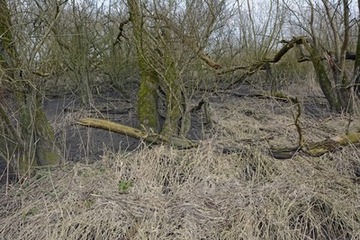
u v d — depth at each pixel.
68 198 2.98
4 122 3.21
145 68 4.15
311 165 3.64
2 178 3.51
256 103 5.86
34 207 2.97
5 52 3.18
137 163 3.48
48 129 3.62
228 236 2.64
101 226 2.70
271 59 5.96
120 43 5.91
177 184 3.26
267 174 3.41
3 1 3.15
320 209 2.95
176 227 2.71
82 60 5.33
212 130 4.40
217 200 3.00
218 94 5.88
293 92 6.89
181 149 3.70
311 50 5.71
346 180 3.45
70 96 5.77
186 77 4.05
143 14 3.50
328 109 5.79
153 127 4.04
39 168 3.51
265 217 2.80
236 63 6.07
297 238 2.70
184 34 3.53
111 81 6.20
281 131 4.62
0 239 2.71
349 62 6.58
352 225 2.81
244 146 3.78
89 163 3.69
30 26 3.44
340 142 3.63
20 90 3.28
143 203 2.95
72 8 5.04
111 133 4.27
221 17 4.08
